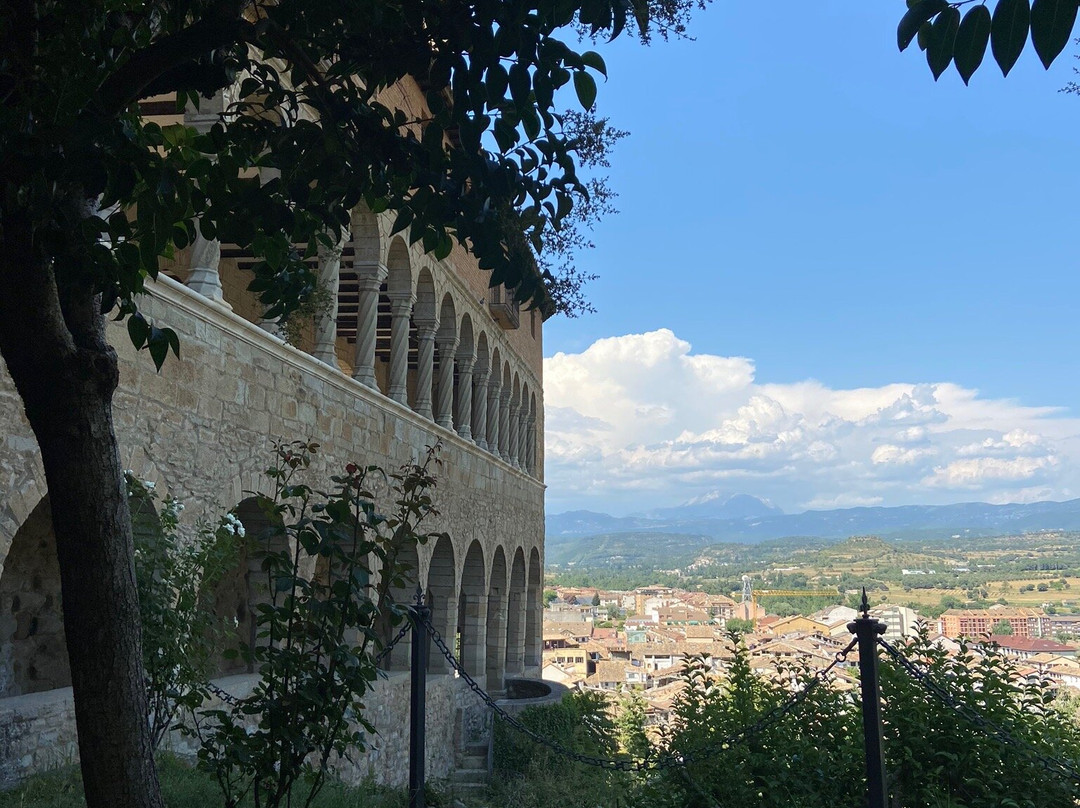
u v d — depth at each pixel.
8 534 9.07
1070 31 2.91
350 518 6.14
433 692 21.23
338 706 5.95
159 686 8.55
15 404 9.22
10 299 4.36
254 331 13.43
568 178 5.16
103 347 4.76
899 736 8.91
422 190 5.34
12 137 3.94
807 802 8.62
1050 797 8.41
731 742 8.41
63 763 9.92
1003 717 8.86
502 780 21.33
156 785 4.66
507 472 30.27
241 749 5.82
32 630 11.38
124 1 5.33
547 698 27.11
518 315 29.34
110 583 4.55
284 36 5.12
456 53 4.61
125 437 10.55
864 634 7.44
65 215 4.28
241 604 15.32
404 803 11.98
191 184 5.22
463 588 26.97
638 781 10.49
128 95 4.64
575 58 4.55
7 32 4.34
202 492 12.09
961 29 3.07
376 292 18.48
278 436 14.23
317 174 5.61
